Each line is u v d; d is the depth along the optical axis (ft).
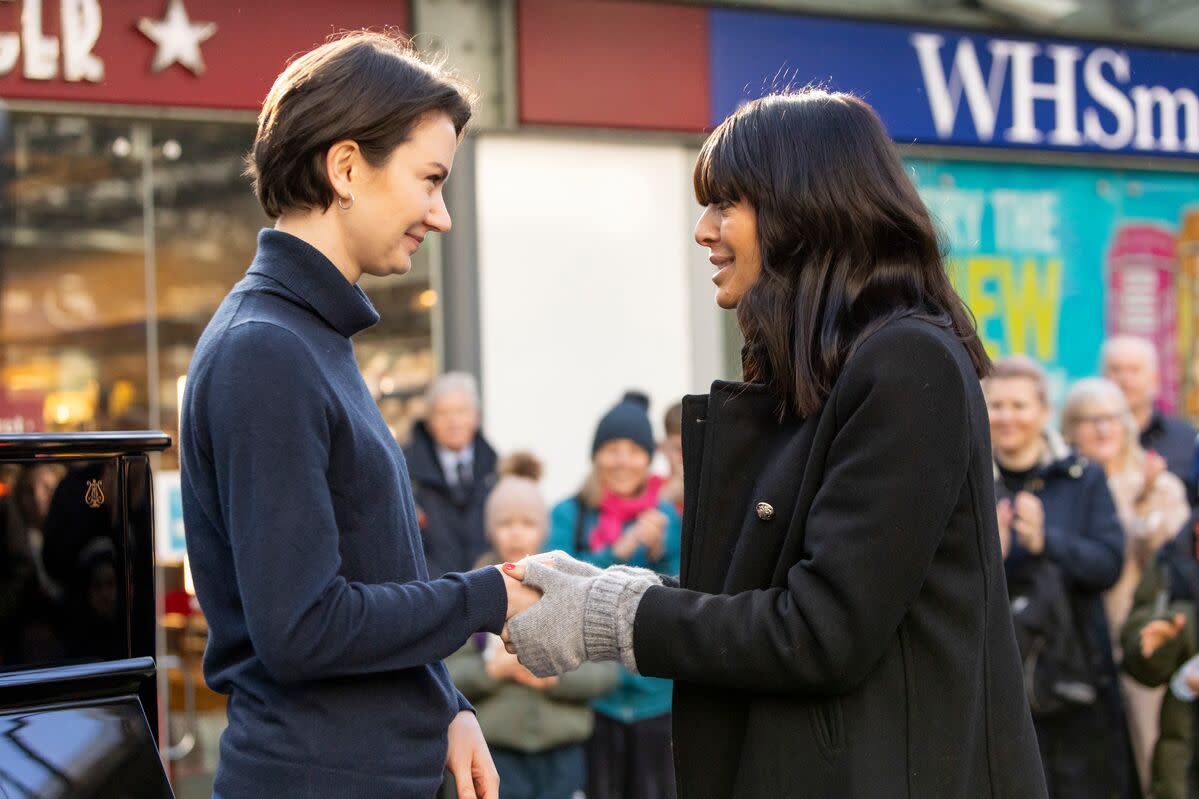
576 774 13.46
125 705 6.07
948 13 20.48
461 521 15.26
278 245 5.98
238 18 16.81
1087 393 15.66
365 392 6.15
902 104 20.35
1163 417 18.95
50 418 17.97
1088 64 21.49
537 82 18.45
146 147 17.39
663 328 19.49
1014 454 14.35
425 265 18.22
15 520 6.01
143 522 6.26
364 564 5.86
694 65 19.21
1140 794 14.82
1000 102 20.97
